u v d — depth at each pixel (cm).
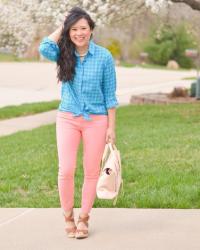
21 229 692
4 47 2056
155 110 1944
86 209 657
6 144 1342
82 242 641
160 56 6375
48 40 634
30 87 3409
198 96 2319
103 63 634
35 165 1052
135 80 4059
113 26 1941
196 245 625
